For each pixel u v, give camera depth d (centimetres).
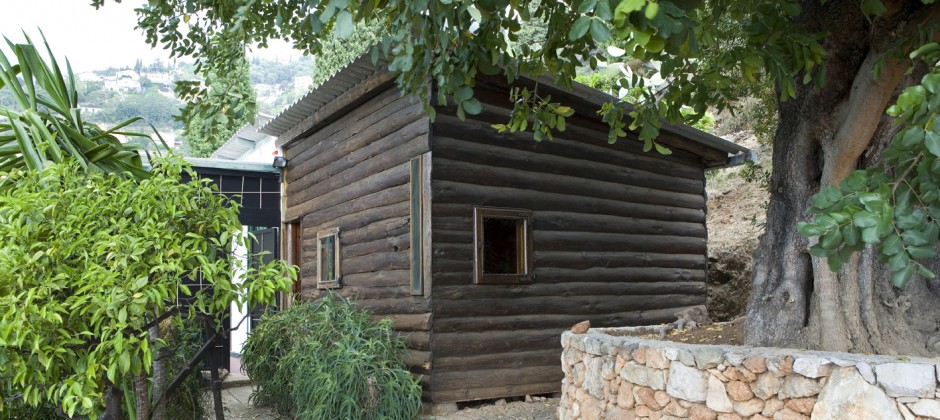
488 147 626
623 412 409
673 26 192
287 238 899
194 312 301
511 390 623
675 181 811
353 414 510
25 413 373
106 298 256
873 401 276
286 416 613
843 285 382
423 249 589
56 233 272
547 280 661
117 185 312
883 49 332
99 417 320
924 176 194
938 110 182
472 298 605
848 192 210
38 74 402
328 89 700
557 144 680
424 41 302
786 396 310
